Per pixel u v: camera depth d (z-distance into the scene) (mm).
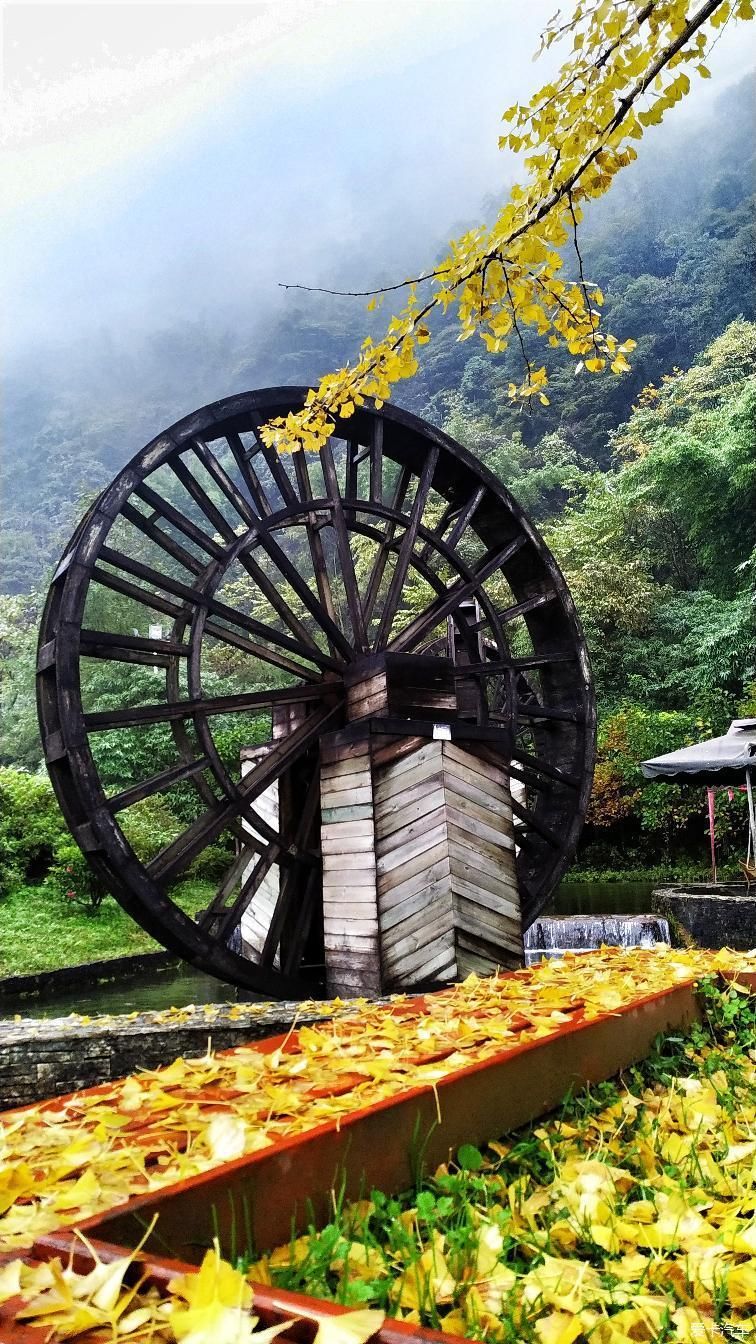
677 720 19703
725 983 3051
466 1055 1934
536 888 7746
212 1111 1572
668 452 22484
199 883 17594
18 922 12633
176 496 53688
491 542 8594
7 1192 1188
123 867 5828
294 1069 1843
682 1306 1249
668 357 48781
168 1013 4941
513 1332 1125
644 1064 2451
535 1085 1969
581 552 25266
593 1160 1741
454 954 5703
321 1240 1264
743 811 17000
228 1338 763
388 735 5832
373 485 7504
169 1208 1156
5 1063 4172
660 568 27562
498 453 40719
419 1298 1181
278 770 6617
